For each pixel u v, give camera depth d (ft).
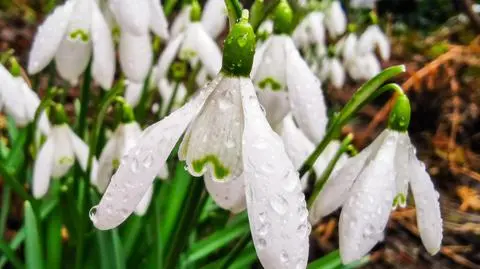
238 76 0.22
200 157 0.23
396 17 1.48
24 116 0.40
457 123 0.81
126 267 0.41
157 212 0.39
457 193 0.73
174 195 0.45
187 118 0.22
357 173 0.28
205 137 0.23
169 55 0.45
